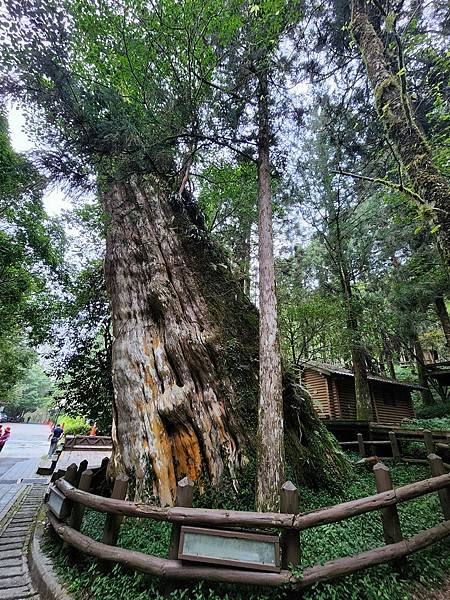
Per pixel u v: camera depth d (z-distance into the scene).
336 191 11.34
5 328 11.91
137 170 5.57
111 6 5.24
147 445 4.90
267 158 6.28
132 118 5.04
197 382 5.46
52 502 4.53
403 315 11.78
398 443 8.81
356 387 11.25
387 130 4.58
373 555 2.90
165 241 7.07
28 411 49.22
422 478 6.38
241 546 2.67
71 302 10.62
